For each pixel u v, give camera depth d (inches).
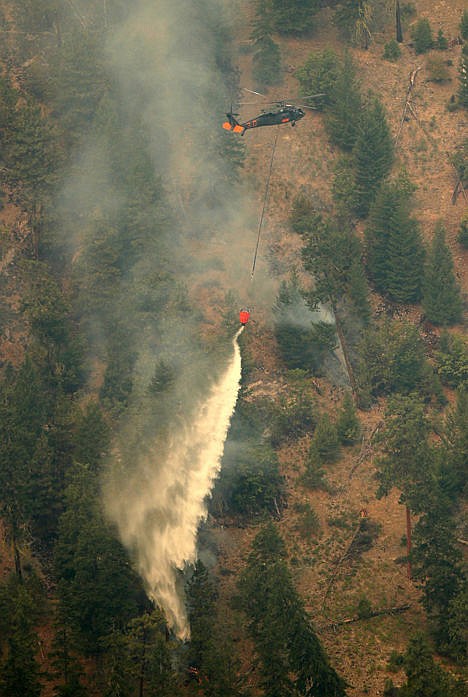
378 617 7111.2
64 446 7411.4
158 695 6077.8
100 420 7401.6
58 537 7278.5
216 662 6215.6
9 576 6988.2
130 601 6614.2
